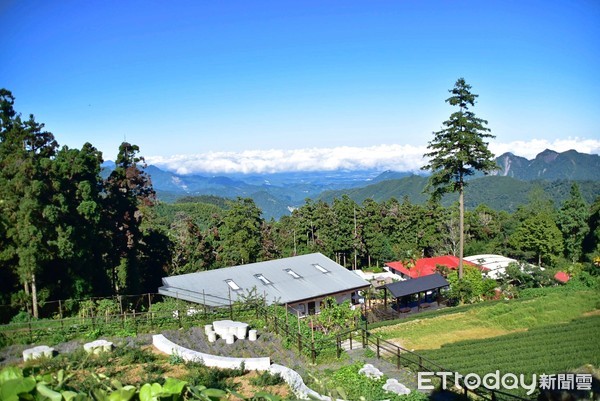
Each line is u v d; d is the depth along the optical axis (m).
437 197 40.91
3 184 23.12
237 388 12.83
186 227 49.00
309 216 60.38
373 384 13.88
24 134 26.88
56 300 25.06
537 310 28.52
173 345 15.57
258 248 49.72
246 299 24.64
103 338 16.58
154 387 3.58
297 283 32.19
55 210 23.50
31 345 15.77
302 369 14.96
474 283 36.44
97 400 3.56
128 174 39.09
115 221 33.28
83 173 27.39
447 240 66.06
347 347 18.45
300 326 18.88
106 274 29.91
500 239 68.25
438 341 23.58
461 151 37.47
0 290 23.69
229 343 16.66
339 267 36.03
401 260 57.19
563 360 18.69
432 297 37.34
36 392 3.50
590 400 14.01
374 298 37.31
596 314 27.25
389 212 69.56
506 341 22.44
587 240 58.22
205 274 32.62
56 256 24.72
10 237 23.09
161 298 33.50
